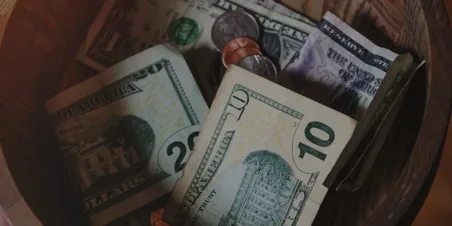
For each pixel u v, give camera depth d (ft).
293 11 2.30
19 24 1.83
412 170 1.40
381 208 1.43
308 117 1.83
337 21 2.07
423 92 1.54
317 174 1.82
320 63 2.10
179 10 2.33
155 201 2.03
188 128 2.06
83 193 2.02
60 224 1.71
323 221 1.91
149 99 2.08
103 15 2.29
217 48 2.28
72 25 2.19
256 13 2.30
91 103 2.08
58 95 2.06
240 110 1.88
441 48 1.45
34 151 1.86
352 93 2.04
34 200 1.61
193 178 1.91
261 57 2.17
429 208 2.79
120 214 2.02
